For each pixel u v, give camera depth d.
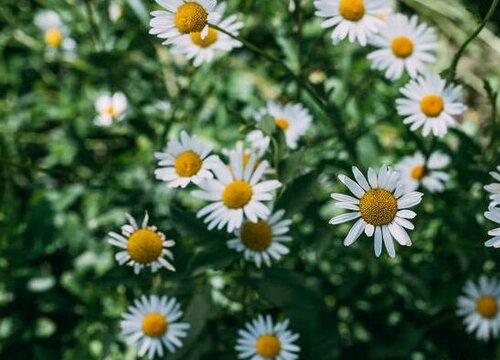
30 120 0.84
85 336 0.71
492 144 0.63
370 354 0.71
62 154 0.80
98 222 0.73
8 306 0.77
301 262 0.68
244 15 0.72
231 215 0.54
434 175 0.66
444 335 0.73
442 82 0.59
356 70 0.74
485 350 0.73
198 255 0.57
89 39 0.78
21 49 0.90
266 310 0.65
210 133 0.74
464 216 0.66
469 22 0.86
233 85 0.78
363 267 0.71
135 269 0.56
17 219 0.79
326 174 0.69
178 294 0.60
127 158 0.75
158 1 0.51
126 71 0.77
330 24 0.59
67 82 0.83
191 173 0.55
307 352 0.62
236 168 0.55
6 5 0.84
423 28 0.63
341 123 0.65
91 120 0.81
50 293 0.76
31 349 0.77
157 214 0.67
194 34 0.60
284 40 0.71
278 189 0.59
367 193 0.49
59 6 0.77
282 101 0.70
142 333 0.59
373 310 0.71
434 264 0.67
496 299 0.67
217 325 0.66
